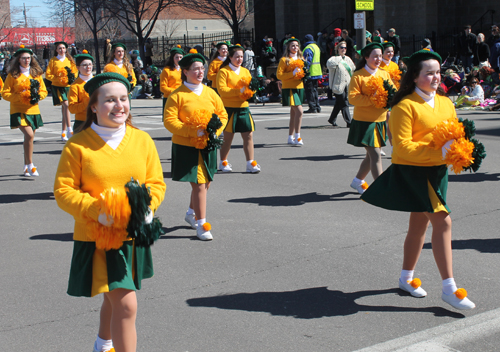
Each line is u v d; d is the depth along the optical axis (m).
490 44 19.00
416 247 4.42
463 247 5.51
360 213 6.83
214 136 5.72
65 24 57.25
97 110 3.18
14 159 11.00
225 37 39.00
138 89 25.83
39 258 5.61
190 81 6.01
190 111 5.89
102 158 3.16
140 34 35.31
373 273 4.95
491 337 3.77
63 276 5.12
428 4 25.50
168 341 3.83
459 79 17.83
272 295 4.55
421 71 4.11
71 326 4.12
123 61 11.51
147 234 3.04
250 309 4.30
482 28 25.72
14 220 6.98
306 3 29.72
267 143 12.02
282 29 29.88
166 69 10.91
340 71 13.41
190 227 6.49
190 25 58.78
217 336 3.89
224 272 5.07
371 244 5.71
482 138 11.45
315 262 5.25
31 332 4.02
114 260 3.11
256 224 6.51
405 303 4.34
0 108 22.73
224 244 5.85
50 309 4.42
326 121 15.05
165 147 11.94
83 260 3.16
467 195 7.45
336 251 5.53
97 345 3.42
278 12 29.94
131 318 3.16
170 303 4.45
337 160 10.06
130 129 3.31
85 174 3.15
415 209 4.13
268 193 7.93
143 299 4.53
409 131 4.11
